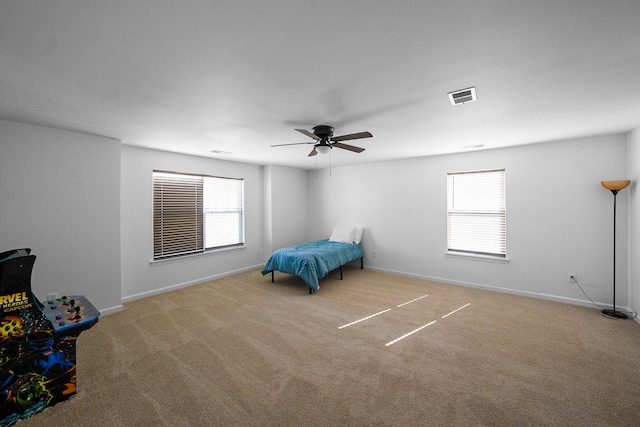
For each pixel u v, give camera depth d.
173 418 1.70
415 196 4.95
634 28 1.29
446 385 1.99
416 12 1.19
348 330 2.89
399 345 2.57
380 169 5.38
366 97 2.14
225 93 2.05
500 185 4.14
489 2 1.13
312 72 1.74
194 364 2.28
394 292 4.14
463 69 1.71
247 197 5.50
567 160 3.58
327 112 2.47
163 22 1.25
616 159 3.30
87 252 3.18
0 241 2.66
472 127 2.97
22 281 1.77
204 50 1.49
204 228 4.81
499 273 4.13
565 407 1.76
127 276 3.83
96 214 3.25
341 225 5.96
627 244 3.25
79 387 1.99
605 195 3.38
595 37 1.37
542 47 1.47
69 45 1.42
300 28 1.30
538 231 3.80
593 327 2.90
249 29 1.31
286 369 2.20
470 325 2.98
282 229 5.95
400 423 1.64
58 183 2.98
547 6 1.15
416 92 2.05
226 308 3.53
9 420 1.69
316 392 1.92
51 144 2.94
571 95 2.11
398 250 5.19
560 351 2.43
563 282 3.65
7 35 1.32
